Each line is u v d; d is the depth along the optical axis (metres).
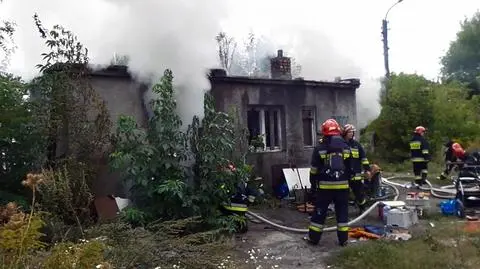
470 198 9.64
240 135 9.83
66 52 7.79
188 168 7.87
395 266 5.73
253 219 9.04
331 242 7.39
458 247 6.28
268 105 11.52
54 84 7.63
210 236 6.35
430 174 16.64
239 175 7.84
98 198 7.67
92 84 8.62
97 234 5.07
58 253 3.71
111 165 7.34
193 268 4.97
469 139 20.91
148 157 7.40
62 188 6.35
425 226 8.16
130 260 4.60
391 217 8.16
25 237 3.55
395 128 21.09
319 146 7.33
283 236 7.76
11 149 7.57
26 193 7.43
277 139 11.91
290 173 11.12
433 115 21.16
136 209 7.03
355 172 9.03
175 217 7.29
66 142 7.82
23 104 7.75
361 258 6.14
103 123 7.86
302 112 12.34
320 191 7.21
